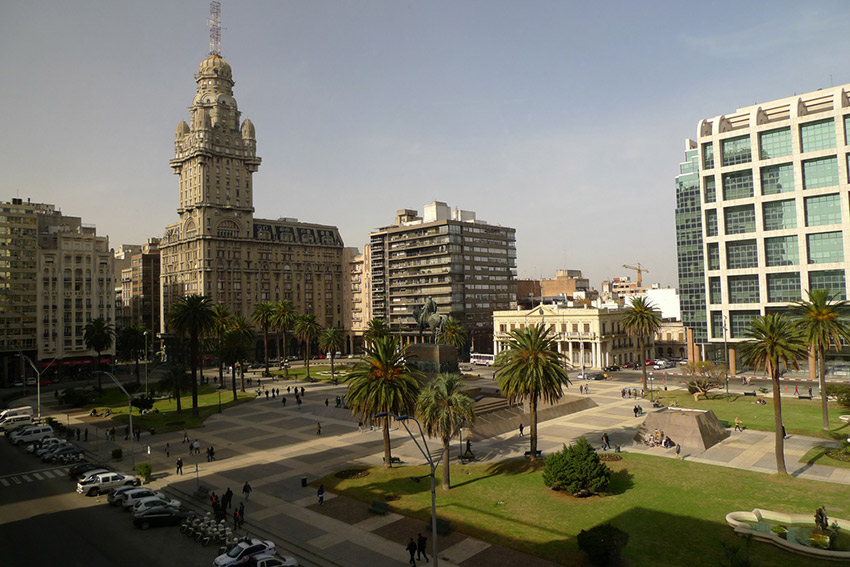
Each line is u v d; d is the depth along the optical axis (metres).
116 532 39.50
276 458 59.09
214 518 40.69
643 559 32.00
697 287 146.00
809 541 33.91
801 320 67.19
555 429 69.50
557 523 37.91
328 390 111.50
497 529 37.16
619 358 141.75
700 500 41.66
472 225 189.12
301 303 198.88
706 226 124.38
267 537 37.69
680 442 58.88
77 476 54.78
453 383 47.00
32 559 34.56
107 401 106.62
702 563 31.45
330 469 53.72
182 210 182.62
